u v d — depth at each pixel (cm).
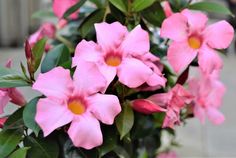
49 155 48
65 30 74
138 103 51
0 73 49
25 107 47
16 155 45
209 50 52
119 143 55
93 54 48
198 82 62
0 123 49
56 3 59
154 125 62
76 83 46
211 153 147
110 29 50
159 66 57
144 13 56
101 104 46
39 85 45
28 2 224
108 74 47
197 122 171
